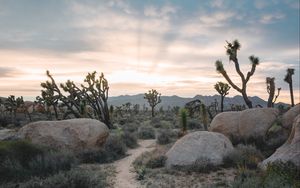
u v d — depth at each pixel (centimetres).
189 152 1582
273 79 2728
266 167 1312
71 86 3559
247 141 1931
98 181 1270
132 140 2519
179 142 1692
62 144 1834
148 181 1334
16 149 1480
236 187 1096
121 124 4506
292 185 1048
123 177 1440
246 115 2056
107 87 3553
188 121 3562
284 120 1892
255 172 1329
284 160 1332
